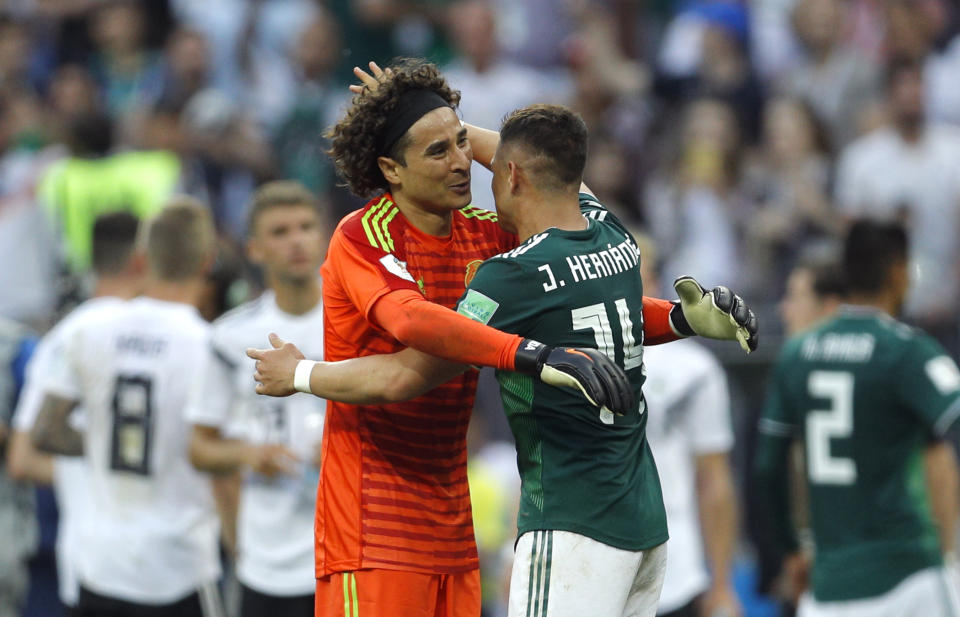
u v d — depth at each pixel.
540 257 13.90
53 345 21.98
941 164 35.78
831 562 20.56
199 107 38.53
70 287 27.44
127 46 43.53
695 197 36.38
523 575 14.07
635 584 14.55
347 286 14.34
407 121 14.36
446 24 43.47
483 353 13.30
